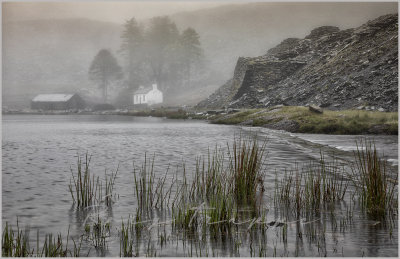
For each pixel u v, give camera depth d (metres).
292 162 19.23
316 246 7.89
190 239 8.39
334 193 11.85
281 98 77.75
